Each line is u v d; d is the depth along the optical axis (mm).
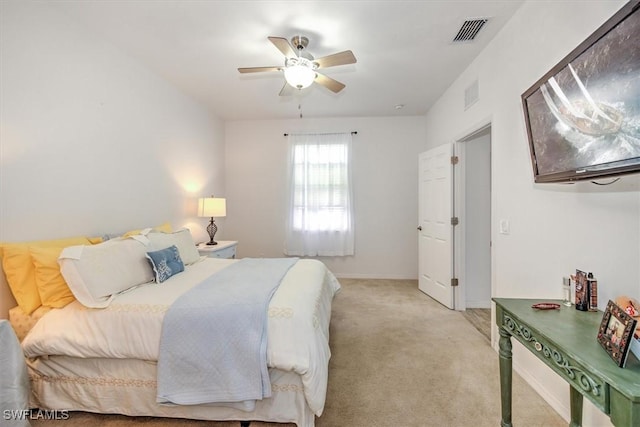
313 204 4871
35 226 1966
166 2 2061
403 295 4023
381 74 3225
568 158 1381
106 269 1829
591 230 1533
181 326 1609
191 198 3945
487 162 3500
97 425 1662
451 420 1700
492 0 2039
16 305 1831
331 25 2330
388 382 2057
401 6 2105
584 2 1549
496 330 2510
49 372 1731
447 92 3656
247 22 2293
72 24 2217
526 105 1700
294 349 1547
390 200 4852
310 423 1605
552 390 1811
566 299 1588
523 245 2121
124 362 1691
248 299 1749
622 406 850
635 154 1019
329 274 2977
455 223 3514
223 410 1649
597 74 1161
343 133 4824
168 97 3424
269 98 3969
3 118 1790
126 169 2764
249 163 5035
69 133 2199
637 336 981
